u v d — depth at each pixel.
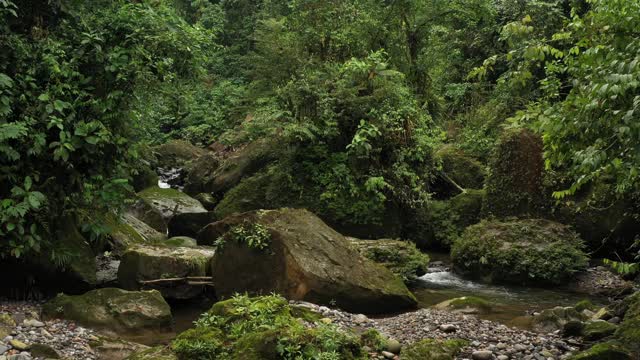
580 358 4.70
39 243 6.63
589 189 9.68
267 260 7.11
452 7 15.74
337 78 11.94
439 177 12.77
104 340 5.61
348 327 6.03
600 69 3.76
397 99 11.84
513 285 8.77
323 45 13.72
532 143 10.27
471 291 8.37
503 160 10.55
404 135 11.59
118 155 7.20
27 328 5.68
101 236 8.05
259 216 7.47
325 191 11.37
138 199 11.21
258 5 24.48
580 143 4.04
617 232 9.13
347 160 11.48
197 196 13.42
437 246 11.22
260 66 14.03
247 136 13.61
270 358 4.50
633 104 3.39
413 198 11.34
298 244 7.13
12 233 6.34
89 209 7.45
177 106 8.34
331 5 13.89
